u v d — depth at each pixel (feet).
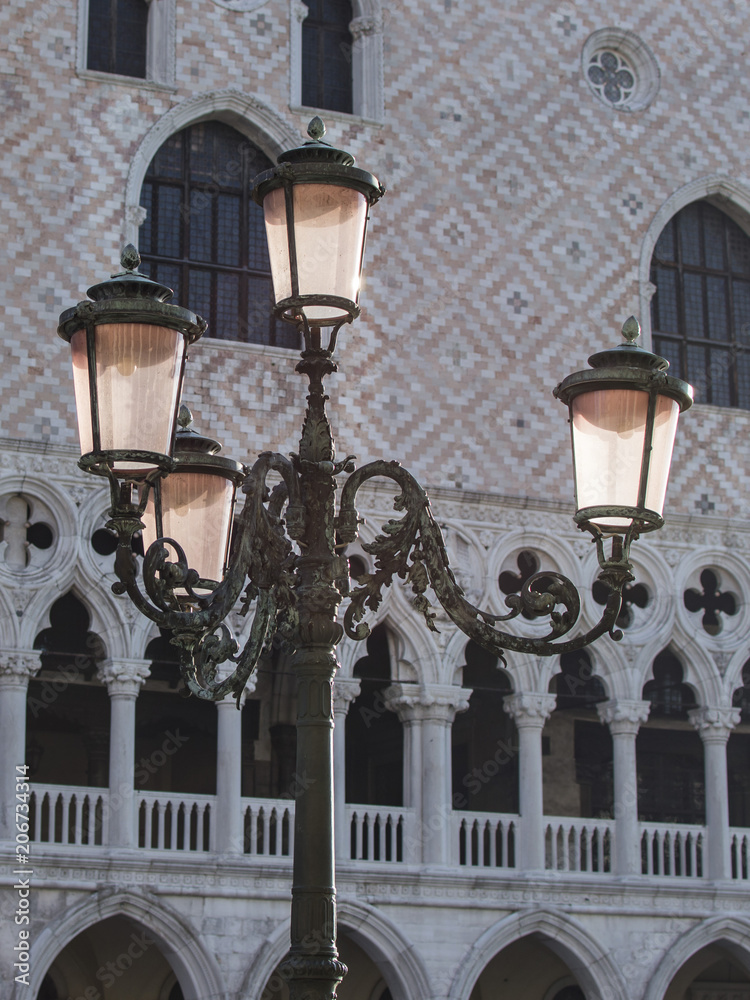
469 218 131.54
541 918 122.21
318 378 52.31
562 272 133.59
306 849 49.11
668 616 130.93
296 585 51.52
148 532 62.49
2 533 113.60
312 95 131.75
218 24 127.13
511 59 135.95
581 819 126.82
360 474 52.60
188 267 124.47
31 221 117.91
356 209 50.60
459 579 124.16
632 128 139.03
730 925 127.65
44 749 138.51
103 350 46.68
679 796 154.10
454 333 128.98
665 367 52.03
